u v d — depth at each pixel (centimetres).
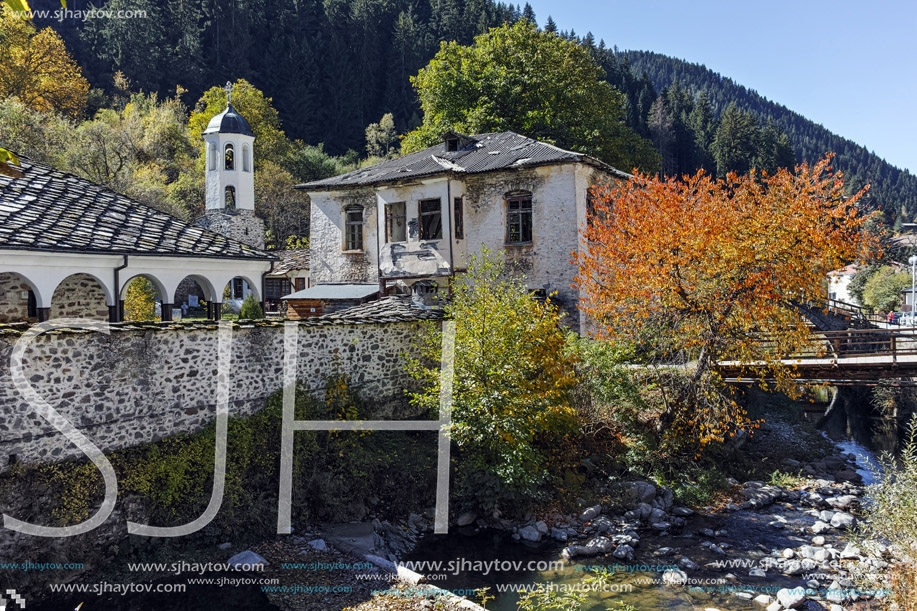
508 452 1450
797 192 1700
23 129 3981
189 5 7562
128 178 4138
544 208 2323
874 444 2366
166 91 7156
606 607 1110
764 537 1442
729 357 1850
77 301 1547
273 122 6588
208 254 1551
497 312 1550
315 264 2803
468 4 9888
